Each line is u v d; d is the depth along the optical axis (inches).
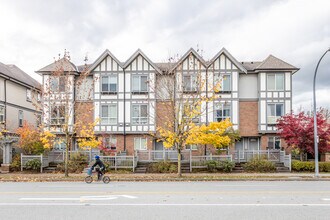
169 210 387.9
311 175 884.0
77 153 1072.2
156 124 1250.0
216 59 1261.1
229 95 1259.2
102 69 1285.7
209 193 529.7
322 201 449.7
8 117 1346.0
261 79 1259.8
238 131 1165.1
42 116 1135.0
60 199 469.4
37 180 798.5
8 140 1046.4
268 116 1253.7
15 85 1412.4
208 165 1000.9
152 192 544.4
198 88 1040.8
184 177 831.7
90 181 741.3
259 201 448.8
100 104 1275.8
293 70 1254.3
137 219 344.2
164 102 1052.5
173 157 1095.0
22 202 445.1
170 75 1165.7
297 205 418.9
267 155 1078.4
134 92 1269.7
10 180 796.0
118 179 800.3
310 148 1003.9
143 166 1052.5
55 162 1079.0
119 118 1272.1
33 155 1042.7
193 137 870.4
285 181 780.0
